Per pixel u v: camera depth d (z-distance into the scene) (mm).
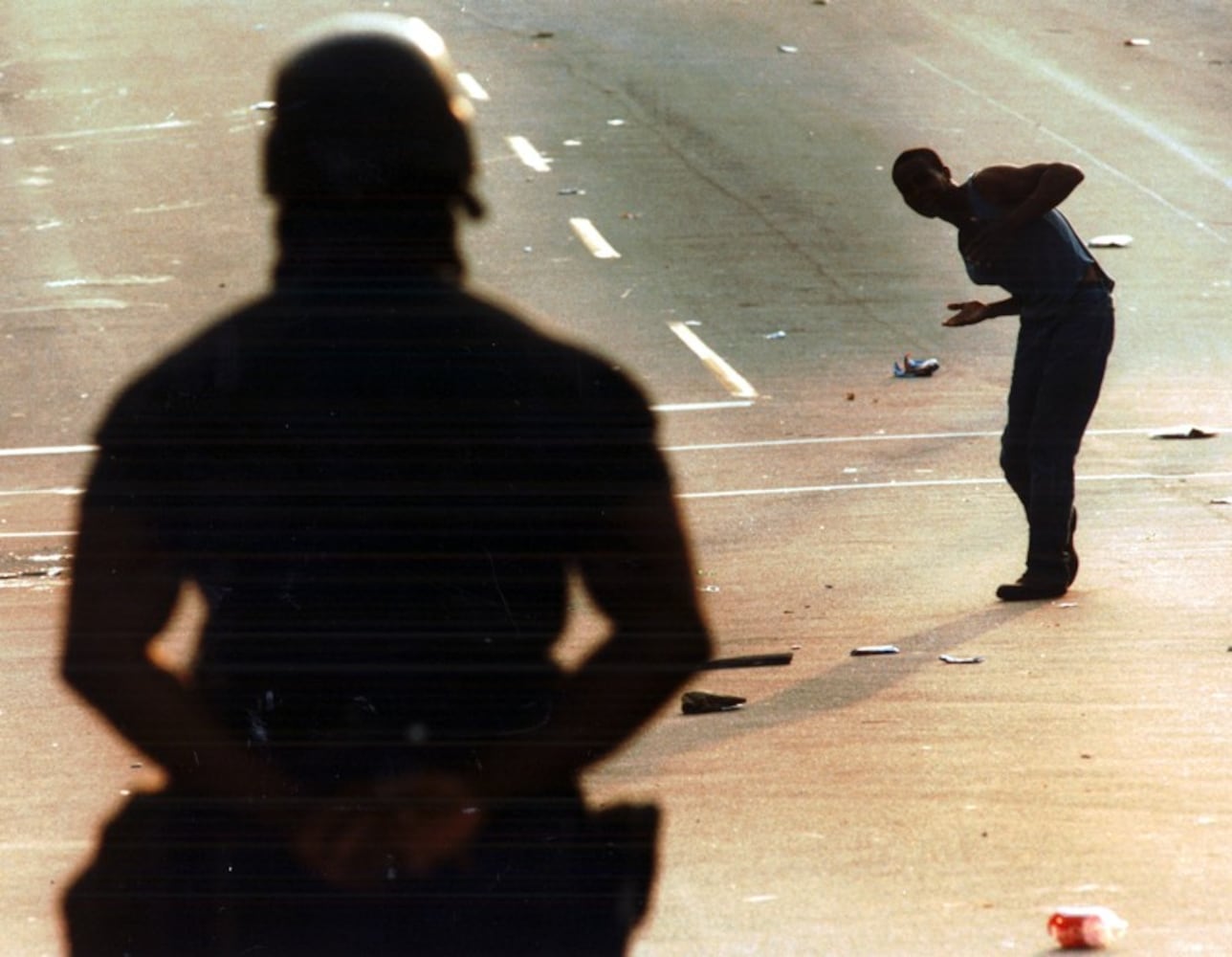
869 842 18375
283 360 10055
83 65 87500
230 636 10047
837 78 83938
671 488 10164
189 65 86562
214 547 10039
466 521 10016
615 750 10164
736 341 53094
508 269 59750
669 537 10117
